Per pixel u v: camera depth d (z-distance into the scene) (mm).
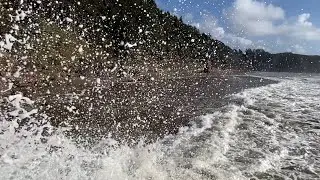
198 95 18875
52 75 16141
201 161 5914
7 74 12312
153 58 29938
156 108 12906
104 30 23562
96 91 17016
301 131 9008
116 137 7750
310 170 5676
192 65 37562
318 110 13086
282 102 15867
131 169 5320
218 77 39250
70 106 11750
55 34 17844
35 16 16750
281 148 7129
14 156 5344
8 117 8547
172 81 28594
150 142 7344
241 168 5676
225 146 7094
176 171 5359
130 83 22844
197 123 9953
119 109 12117
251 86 28594
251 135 8383
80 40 19953
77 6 20938
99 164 5379
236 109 13141
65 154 5762
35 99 12180
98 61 20953
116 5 27125
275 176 5336
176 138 7789
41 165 5086
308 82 36500
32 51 16125
